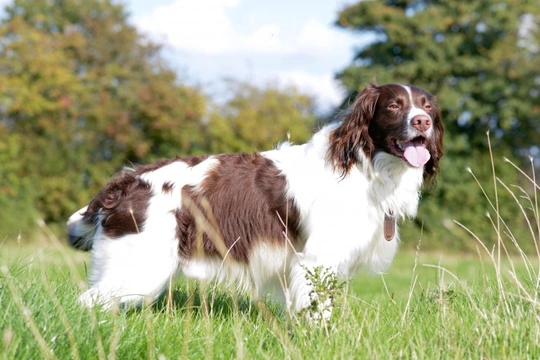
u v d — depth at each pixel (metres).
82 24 33.66
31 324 3.26
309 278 4.31
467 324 4.11
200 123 30.17
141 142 28.98
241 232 4.87
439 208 28.36
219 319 4.58
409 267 17.92
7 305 3.61
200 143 30.20
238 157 5.05
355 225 4.75
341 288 4.35
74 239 5.35
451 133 29.91
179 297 5.34
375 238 4.92
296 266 4.73
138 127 29.91
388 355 3.59
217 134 29.45
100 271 4.90
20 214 26.12
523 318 4.02
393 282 13.52
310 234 4.73
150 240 4.79
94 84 30.38
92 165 28.77
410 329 4.02
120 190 4.96
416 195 5.02
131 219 4.84
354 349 3.68
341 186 4.76
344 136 4.80
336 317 4.17
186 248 4.84
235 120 30.00
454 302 4.66
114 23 32.72
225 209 4.87
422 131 4.61
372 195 4.82
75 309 3.84
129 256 4.80
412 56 30.88
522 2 30.89
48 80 28.44
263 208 4.86
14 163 27.30
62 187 27.78
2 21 30.03
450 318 4.14
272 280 5.05
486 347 3.67
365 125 4.81
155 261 4.78
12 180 26.97
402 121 4.66
